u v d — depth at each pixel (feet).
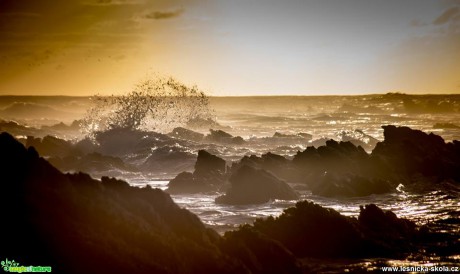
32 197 72.33
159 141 249.55
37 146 236.63
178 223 81.76
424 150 190.39
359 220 105.81
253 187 148.77
